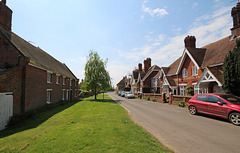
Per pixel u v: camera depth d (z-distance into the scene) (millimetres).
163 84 22656
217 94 8227
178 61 22984
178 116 9086
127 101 21641
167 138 5043
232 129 6105
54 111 12586
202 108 8742
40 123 8273
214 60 13961
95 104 17125
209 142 4664
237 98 7656
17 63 10938
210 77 12555
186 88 17406
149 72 34125
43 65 14789
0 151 4102
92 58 27125
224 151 3988
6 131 7484
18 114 9367
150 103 17953
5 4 13258
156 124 7082
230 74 9859
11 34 13953
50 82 16141
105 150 3830
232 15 14773
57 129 6266
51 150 3957
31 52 15398
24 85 10773
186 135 5371
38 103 13008
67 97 23562
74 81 28750
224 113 7352
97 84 26844
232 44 13477
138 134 5219
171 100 16109
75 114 10469
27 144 4543
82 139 4652
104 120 7770
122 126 6363
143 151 3783
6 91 9352
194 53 17188
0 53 11172
